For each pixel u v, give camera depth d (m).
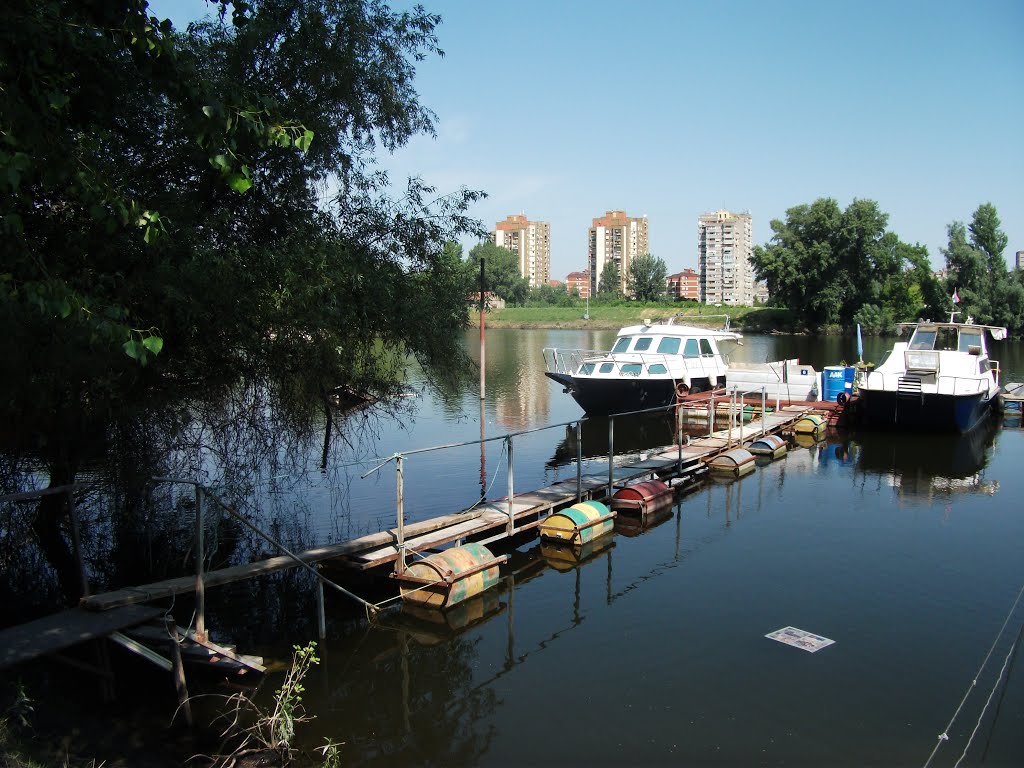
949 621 7.71
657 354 23.00
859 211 58.88
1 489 8.09
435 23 10.34
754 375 24.66
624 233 163.50
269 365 8.71
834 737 5.62
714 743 5.55
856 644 7.20
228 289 7.43
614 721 5.89
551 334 70.06
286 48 9.12
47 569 8.82
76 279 6.30
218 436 9.33
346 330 8.98
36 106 4.66
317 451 14.76
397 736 5.77
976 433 19.97
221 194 8.74
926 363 19.52
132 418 8.16
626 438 19.80
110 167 7.21
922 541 10.47
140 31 4.66
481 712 6.08
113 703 5.99
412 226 10.20
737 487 13.92
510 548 10.38
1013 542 10.41
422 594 8.18
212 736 5.65
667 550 10.16
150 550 9.34
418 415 22.16
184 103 4.97
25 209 6.29
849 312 61.22
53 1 4.75
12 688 5.85
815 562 9.62
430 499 12.56
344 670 6.84
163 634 5.98
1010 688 6.33
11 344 5.97
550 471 14.97
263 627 7.73
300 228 9.03
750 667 6.75
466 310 11.13
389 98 10.02
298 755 5.51
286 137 5.16
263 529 10.73
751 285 164.25
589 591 8.71
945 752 5.40
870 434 19.75
